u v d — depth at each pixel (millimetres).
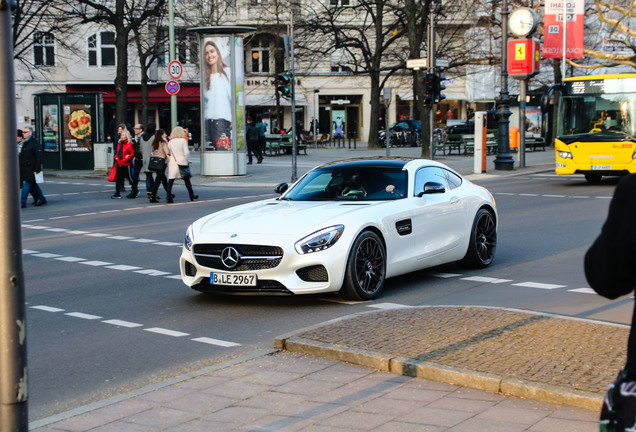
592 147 22312
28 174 20438
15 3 3406
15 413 3477
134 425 4934
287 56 26359
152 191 20828
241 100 28828
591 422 4598
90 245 13641
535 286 9195
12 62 3404
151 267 11328
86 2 33969
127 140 22125
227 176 28812
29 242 14195
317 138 54688
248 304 8641
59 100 32688
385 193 9430
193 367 6285
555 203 18469
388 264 8898
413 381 5520
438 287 9297
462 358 5703
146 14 34812
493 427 4590
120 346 7008
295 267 8109
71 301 9062
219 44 28422
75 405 5461
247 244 8188
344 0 54719
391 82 59562
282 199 9758
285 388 5520
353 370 5844
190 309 8484
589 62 46906
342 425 4750
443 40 44938
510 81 60219
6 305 3438
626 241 2322
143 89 47031
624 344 5941
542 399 4980
